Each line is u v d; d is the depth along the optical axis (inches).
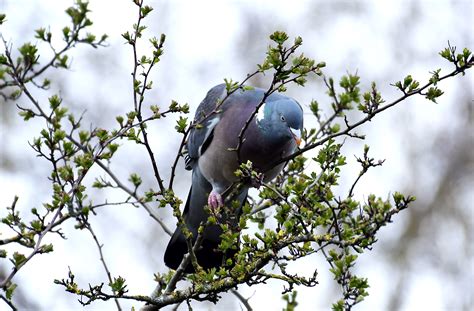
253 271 380.2
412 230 1020.5
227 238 381.4
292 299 341.7
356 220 369.4
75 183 355.6
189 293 392.2
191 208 530.3
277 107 488.7
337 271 350.9
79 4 326.0
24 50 325.4
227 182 511.8
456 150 1058.7
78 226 363.3
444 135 1066.1
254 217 459.5
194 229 528.4
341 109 355.9
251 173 383.9
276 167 494.3
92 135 359.3
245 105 500.4
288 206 372.8
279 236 370.3
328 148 386.3
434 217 1029.8
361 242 356.5
